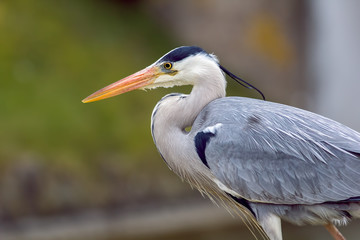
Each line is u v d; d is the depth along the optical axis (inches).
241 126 259.6
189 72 269.9
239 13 783.7
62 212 537.0
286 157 253.8
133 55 730.2
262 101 272.7
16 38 684.7
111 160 572.4
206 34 792.3
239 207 281.6
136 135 601.9
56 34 713.0
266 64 785.6
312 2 778.8
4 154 540.7
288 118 260.2
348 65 780.6
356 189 247.0
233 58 789.2
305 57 789.9
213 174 262.8
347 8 768.3
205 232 527.2
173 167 274.5
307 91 790.5
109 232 535.8
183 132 275.3
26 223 524.4
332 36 782.5
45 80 644.1
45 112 599.8
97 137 589.9
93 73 676.7
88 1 796.0
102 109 620.7
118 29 766.5
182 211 556.7
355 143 250.4
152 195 565.9
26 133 568.4
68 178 546.9
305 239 499.8
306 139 254.1
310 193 252.1
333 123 261.7
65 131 584.7
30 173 538.0
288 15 784.3
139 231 536.4
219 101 268.8
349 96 783.7
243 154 256.5
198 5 792.3
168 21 807.7
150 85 275.9
